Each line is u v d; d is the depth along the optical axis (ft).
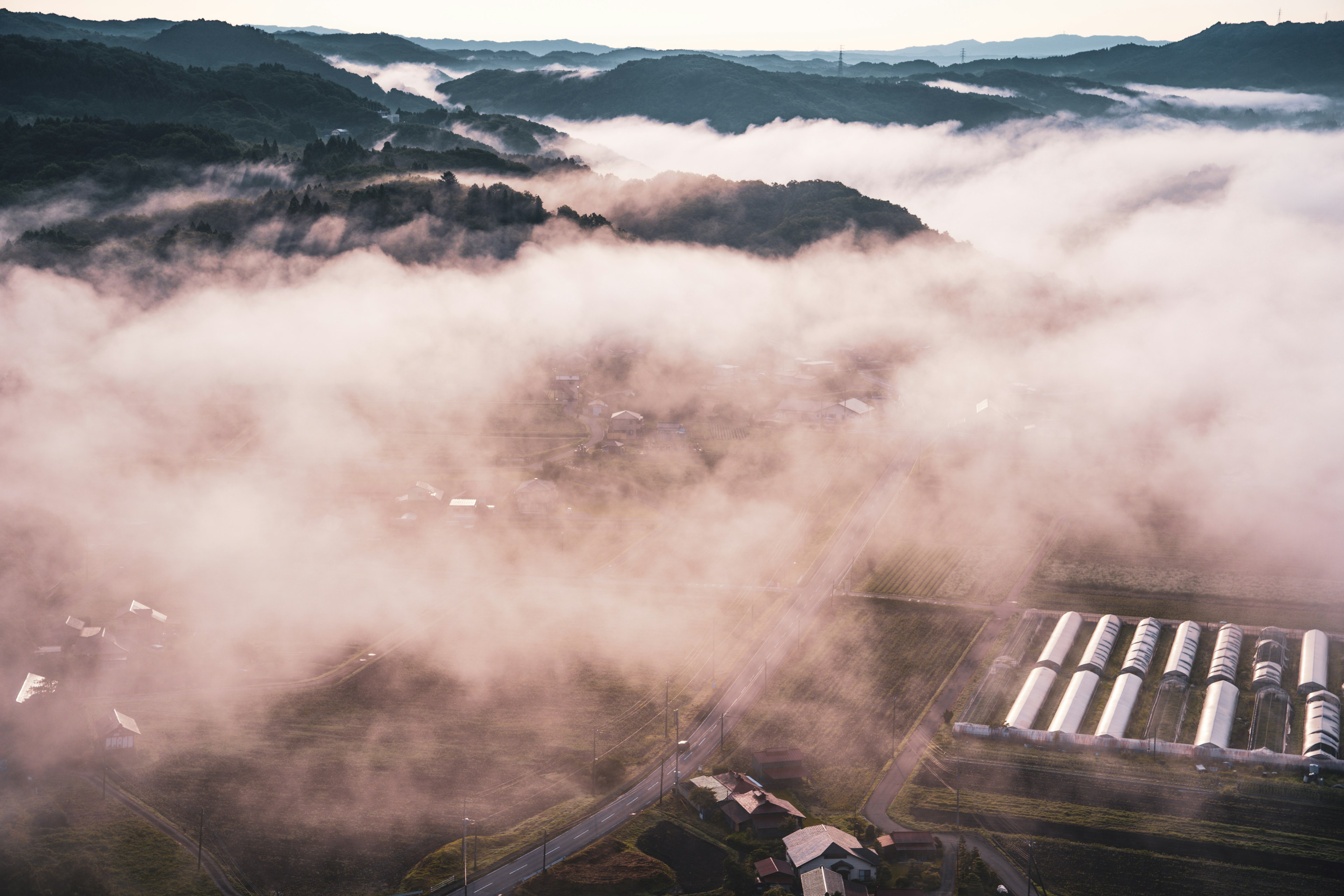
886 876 294.05
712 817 322.14
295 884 288.51
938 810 326.24
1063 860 301.43
